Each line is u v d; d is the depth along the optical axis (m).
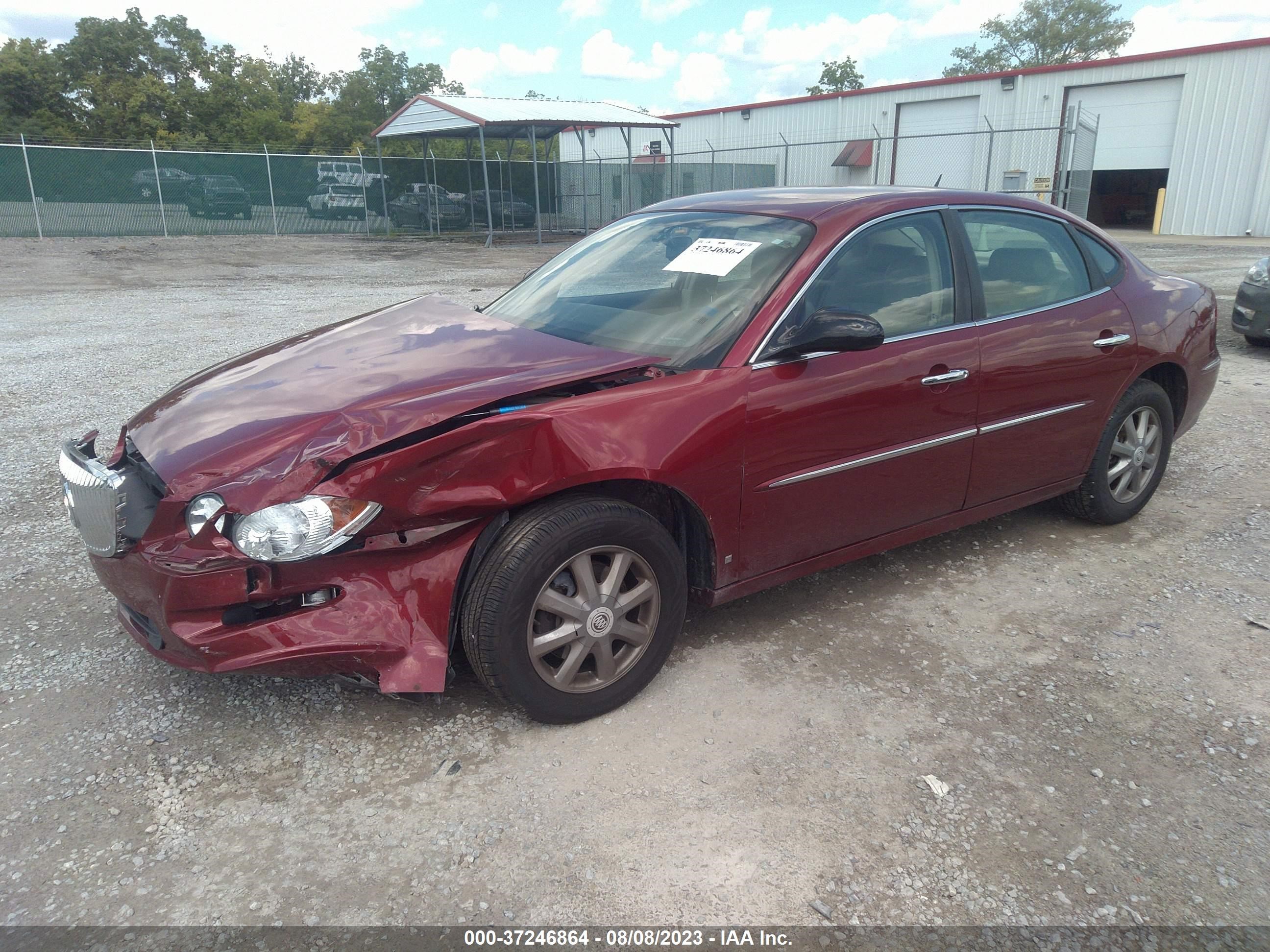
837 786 2.55
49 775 2.56
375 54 57.78
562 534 2.58
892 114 32.03
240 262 19.25
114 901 2.12
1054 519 4.60
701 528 2.96
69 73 45.62
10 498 4.75
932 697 3.00
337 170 27.44
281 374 3.00
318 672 2.48
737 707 2.93
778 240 3.30
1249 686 3.07
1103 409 4.08
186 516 2.38
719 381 2.88
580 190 31.72
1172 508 4.73
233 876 2.21
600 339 3.22
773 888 2.19
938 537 4.36
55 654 3.21
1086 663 3.22
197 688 3.00
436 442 2.40
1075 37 66.88
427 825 2.38
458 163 29.86
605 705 2.84
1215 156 25.52
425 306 3.84
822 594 3.75
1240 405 6.74
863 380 3.17
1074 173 21.78
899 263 3.39
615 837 2.35
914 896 2.18
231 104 46.59
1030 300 3.79
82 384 7.36
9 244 21.58
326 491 2.35
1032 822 2.42
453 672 2.63
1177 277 4.70
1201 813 2.46
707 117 38.12
